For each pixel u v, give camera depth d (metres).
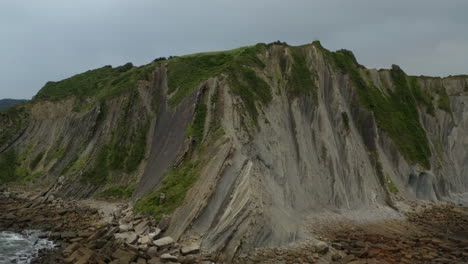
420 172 51.97
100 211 39.16
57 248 28.88
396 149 52.94
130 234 28.58
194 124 39.69
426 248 31.39
